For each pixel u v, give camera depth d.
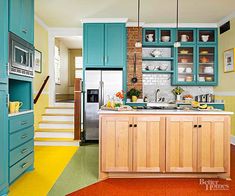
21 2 3.10
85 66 5.77
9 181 2.72
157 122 3.13
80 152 4.60
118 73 5.65
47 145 5.17
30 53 3.43
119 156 3.12
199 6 4.84
